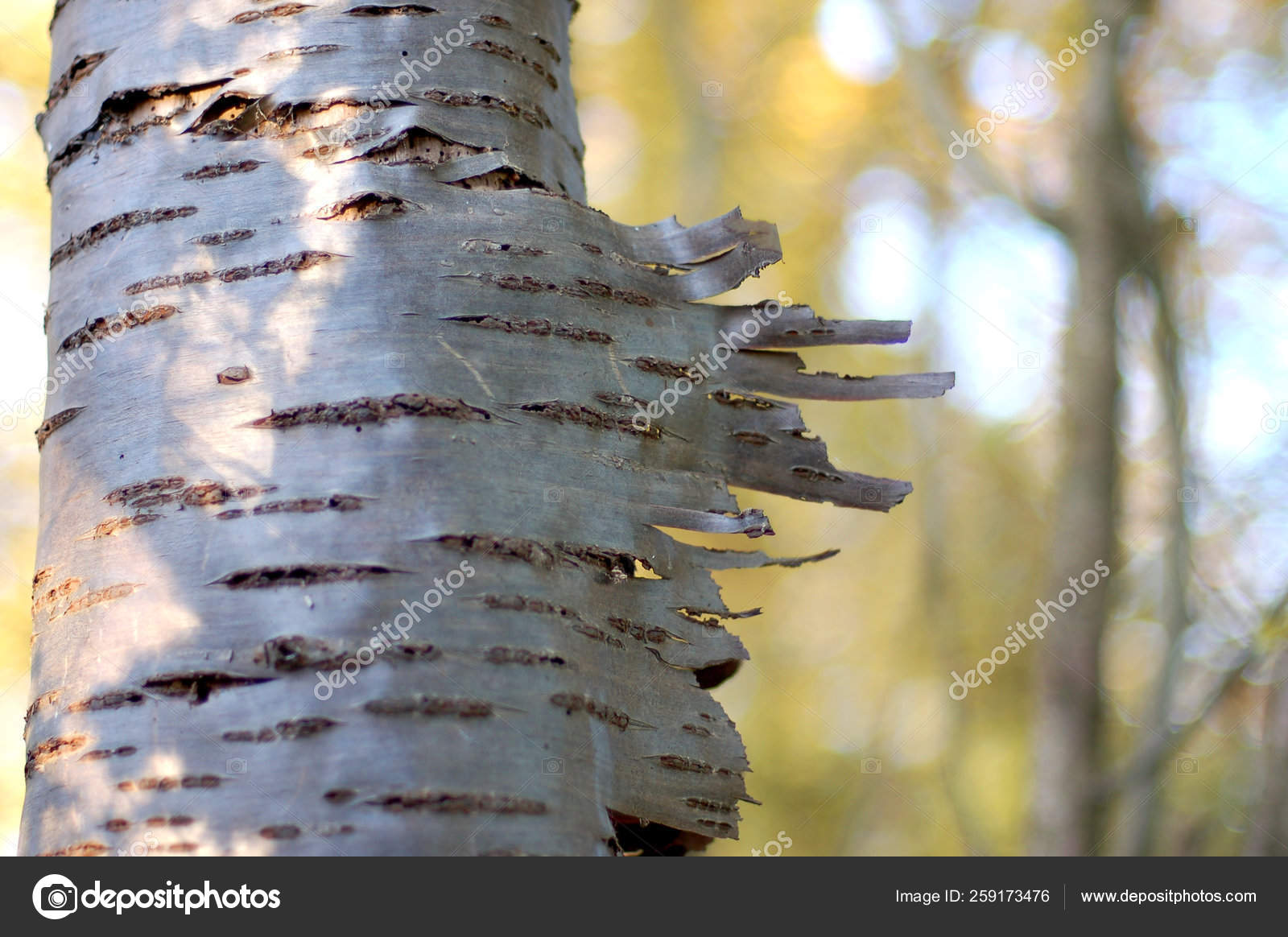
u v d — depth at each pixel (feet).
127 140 7.26
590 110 27.63
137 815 7.02
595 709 7.13
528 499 7.15
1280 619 14.92
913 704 28.40
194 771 7.03
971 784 24.67
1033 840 16.11
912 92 20.85
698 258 7.36
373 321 7.16
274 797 7.02
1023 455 28.48
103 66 7.29
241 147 7.23
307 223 7.19
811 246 28.12
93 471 7.16
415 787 7.02
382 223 7.20
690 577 7.25
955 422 26.61
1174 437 18.31
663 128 27.61
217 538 7.09
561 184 7.38
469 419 7.14
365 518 7.09
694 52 27.22
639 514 7.23
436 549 7.09
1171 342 18.42
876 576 31.22
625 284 7.30
